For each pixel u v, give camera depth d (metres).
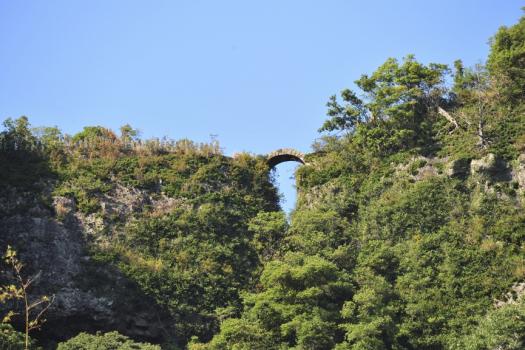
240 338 47.16
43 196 58.69
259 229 61.25
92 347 46.12
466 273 51.97
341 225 59.50
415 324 48.59
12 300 51.12
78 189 60.91
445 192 58.78
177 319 53.72
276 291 50.22
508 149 59.75
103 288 53.78
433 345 47.72
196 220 61.28
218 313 53.78
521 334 42.59
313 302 48.84
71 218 58.19
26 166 61.56
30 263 53.72
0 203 56.91
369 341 45.19
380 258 54.06
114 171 64.25
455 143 63.00
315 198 65.00
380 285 50.72
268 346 46.94
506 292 49.78
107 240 57.78
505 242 53.25
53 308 51.81
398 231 57.09
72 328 52.31
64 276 53.72
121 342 48.47
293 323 46.91
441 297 50.69
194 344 48.72
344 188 63.91
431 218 56.97
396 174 62.97
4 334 42.94
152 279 55.09
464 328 47.88
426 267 53.22
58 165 62.94
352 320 47.94
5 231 55.16
